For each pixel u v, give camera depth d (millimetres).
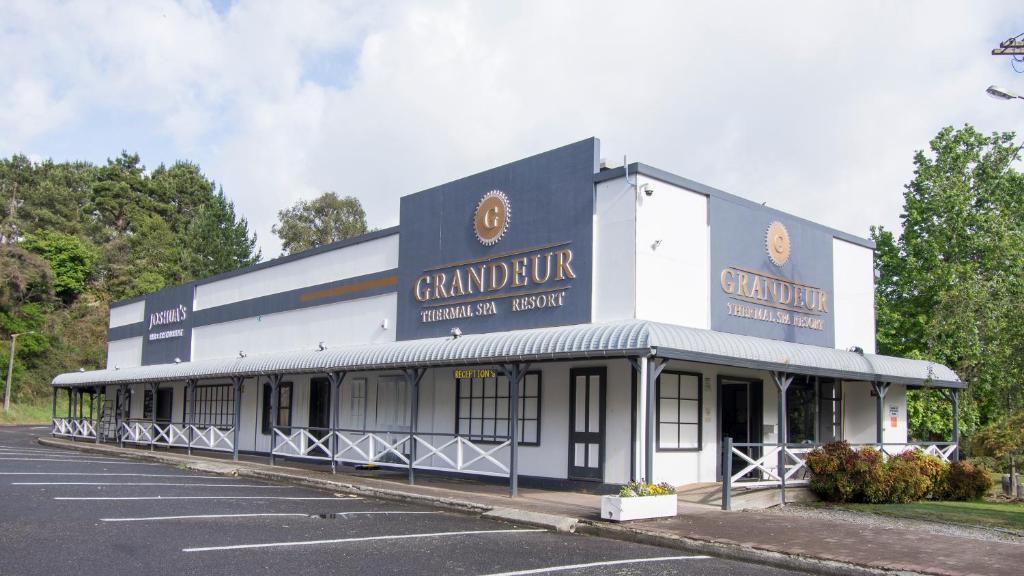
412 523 12391
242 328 28219
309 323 24891
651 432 13328
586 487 16047
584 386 16422
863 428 20438
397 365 17844
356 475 19578
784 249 19141
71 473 18297
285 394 25781
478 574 8633
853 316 21188
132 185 78500
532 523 12672
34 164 83125
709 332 14836
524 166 18141
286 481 18875
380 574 8453
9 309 60844
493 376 18516
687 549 10742
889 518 13398
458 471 17234
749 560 10109
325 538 10594
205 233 69000
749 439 18031
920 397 23562
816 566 9500
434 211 20438
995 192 26922
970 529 12352
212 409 29406
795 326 19188
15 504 12656
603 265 16281
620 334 13727
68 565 8367
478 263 18969
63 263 67562
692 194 17078
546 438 17031
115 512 12203
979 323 17141
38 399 58812
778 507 14516
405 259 21156
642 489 12539
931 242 26625
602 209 16484
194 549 9398
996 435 18094
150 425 29500
